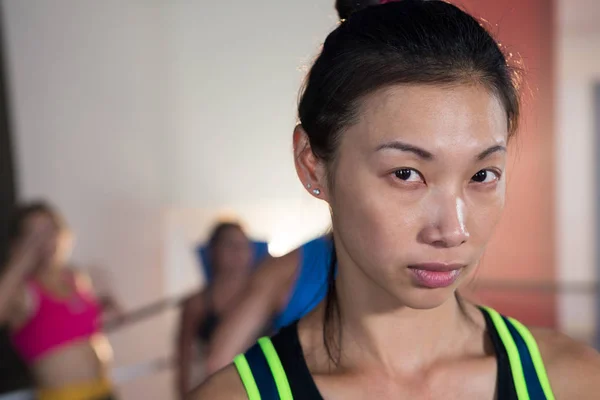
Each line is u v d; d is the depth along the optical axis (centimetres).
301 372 75
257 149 446
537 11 411
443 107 65
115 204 438
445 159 65
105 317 374
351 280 76
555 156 416
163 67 448
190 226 447
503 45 78
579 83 428
